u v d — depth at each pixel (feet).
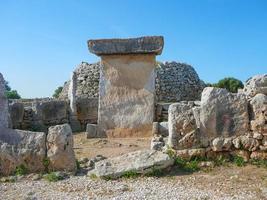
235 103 24.39
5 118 24.45
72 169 22.90
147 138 40.16
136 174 21.71
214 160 23.88
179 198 17.75
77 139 40.32
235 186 19.58
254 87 25.12
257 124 24.00
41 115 46.26
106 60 42.93
